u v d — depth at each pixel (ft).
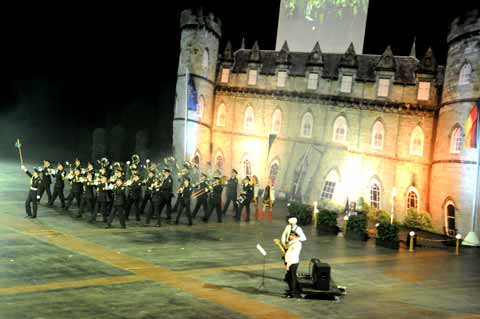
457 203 98.73
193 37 129.18
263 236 82.94
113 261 60.44
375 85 114.52
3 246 62.80
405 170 109.81
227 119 132.46
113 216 79.36
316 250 77.00
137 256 63.72
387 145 112.37
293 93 124.06
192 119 129.29
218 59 134.00
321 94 120.67
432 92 107.76
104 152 159.43
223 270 60.64
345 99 117.70
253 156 128.57
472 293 59.82
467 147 95.30
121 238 73.00
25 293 46.93
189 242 74.28
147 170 98.37
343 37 119.34
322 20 121.49
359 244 84.58
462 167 98.48
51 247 64.28
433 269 71.00
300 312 47.83
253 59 129.29
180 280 55.11
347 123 117.50
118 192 79.41
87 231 75.56
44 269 54.85
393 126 111.96
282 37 126.11
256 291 53.36
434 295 57.72
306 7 123.34
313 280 53.88
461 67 100.32
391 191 111.34
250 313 46.44
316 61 121.39
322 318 46.68
